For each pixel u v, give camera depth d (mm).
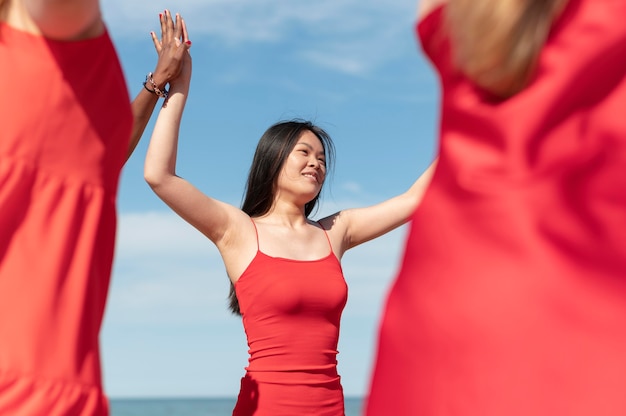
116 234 1877
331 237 4090
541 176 1343
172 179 3684
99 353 1780
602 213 1314
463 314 1332
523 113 1353
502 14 1321
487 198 1362
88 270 1746
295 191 4039
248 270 3818
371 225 4195
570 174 1336
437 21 1496
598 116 1345
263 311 3736
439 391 1337
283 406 3627
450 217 1396
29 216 1713
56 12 1679
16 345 1652
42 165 1732
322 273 3836
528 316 1290
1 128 1704
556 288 1289
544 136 1356
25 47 1738
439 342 1353
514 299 1303
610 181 1320
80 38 1770
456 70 1444
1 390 1626
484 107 1396
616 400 1222
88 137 1788
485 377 1294
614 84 1355
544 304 1288
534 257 1311
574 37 1354
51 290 1693
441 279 1378
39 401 1639
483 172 1380
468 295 1337
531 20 1332
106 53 1836
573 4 1370
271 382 3654
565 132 1350
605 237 1301
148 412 121625
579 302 1277
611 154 1327
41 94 1729
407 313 1405
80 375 1695
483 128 1393
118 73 1883
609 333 1255
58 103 1742
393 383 1402
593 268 1290
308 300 3740
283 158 4047
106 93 1834
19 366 1643
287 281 3736
